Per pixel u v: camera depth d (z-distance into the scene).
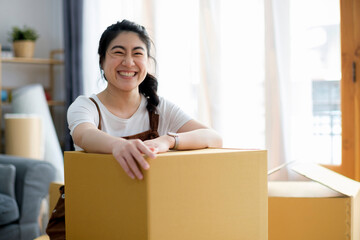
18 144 3.39
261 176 0.99
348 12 2.09
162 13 3.05
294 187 1.41
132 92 1.22
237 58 2.58
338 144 2.19
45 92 4.57
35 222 2.30
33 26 4.59
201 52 2.71
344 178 1.42
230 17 2.60
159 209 0.85
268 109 2.36
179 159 0.87
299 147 2.30
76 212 0.99
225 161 0.93
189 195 0.89
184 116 1.30
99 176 0.93
